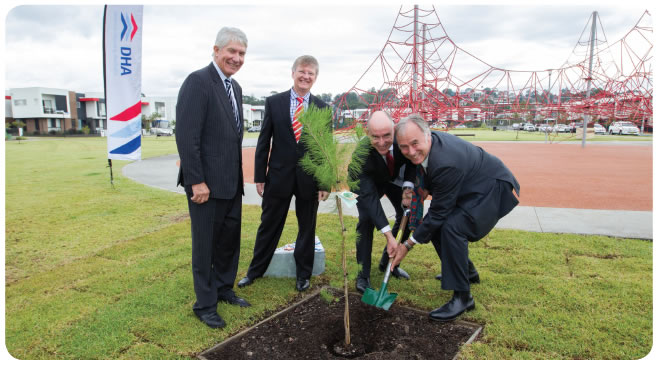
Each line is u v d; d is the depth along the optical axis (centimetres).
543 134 4228
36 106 4900
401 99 1627
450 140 267
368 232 312
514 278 326
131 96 754
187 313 274
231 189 268
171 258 387
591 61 1830
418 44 1598
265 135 313
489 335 240
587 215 542
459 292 270
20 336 245
